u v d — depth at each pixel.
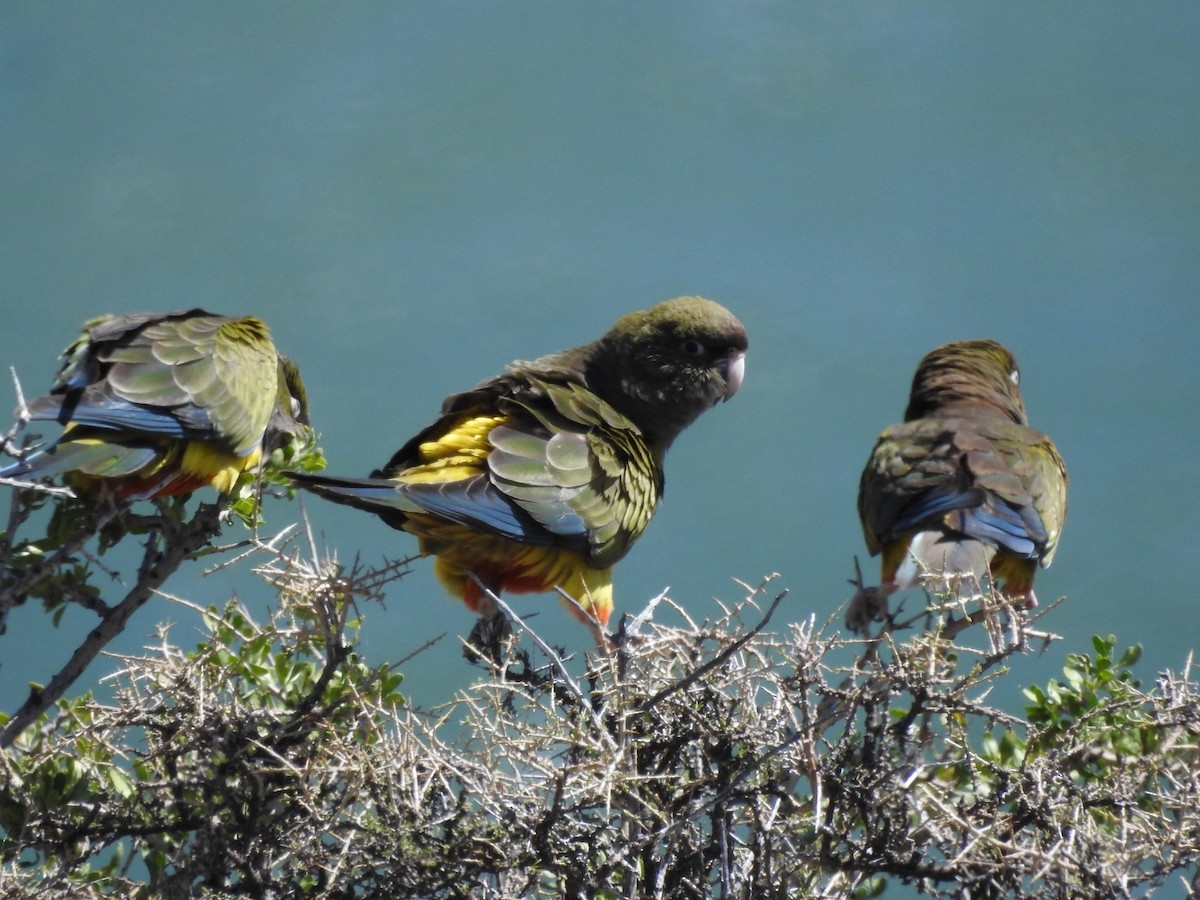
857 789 6.89
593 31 28.80
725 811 6.97
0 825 7.50
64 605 7.66
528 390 9.70
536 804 6.75
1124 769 7.14
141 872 8.95
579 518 9.25
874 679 7.07
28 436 7.11
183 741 7.41
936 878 6.79
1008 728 8.12
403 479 9.12
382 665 7.35
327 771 6.99
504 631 9.44
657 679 7.30
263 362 9.27
